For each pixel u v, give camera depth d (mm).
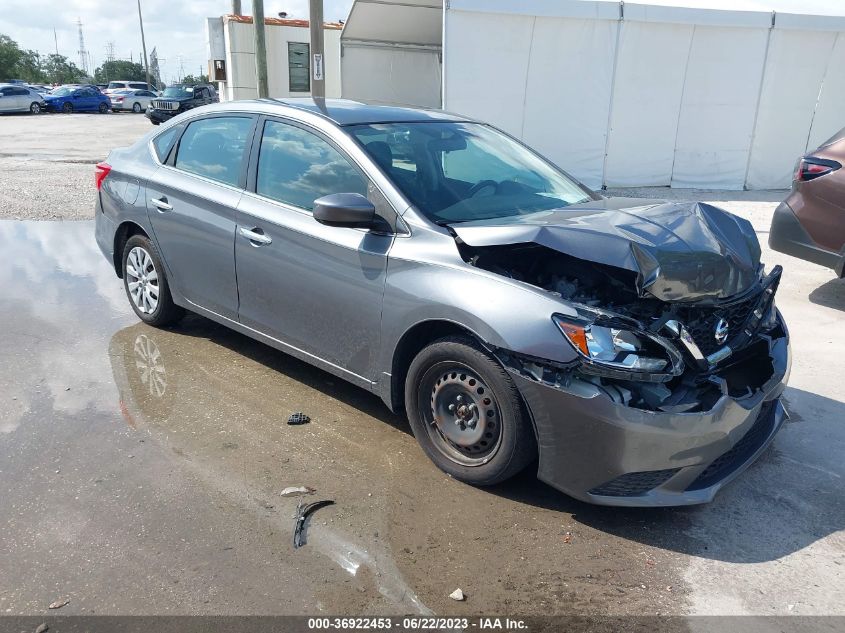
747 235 3564
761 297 3443
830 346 5188
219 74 21156
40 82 83812
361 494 3205
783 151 12719
